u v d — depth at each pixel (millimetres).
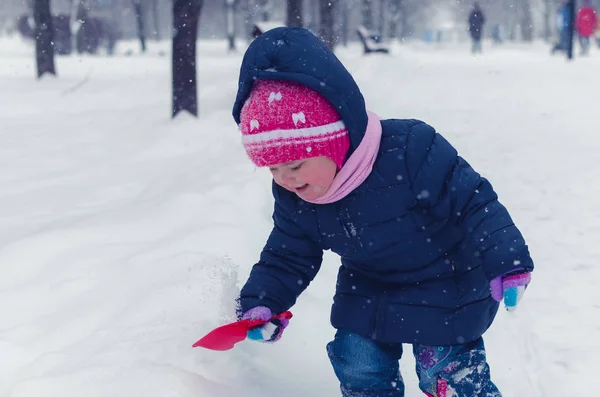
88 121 9312
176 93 8602
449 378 2455
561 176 6539
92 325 2977
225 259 3051
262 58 2109
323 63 2100
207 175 5215
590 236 4918
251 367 2729
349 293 2539
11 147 7520
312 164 2150
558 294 3992
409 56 23484
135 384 2305
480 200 2309
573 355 3254
